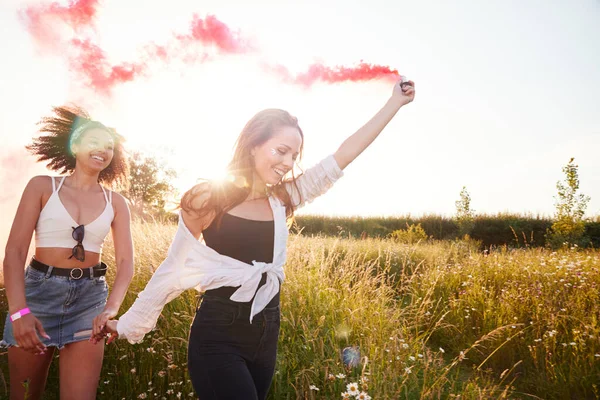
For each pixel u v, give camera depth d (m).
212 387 1.60
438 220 22.98
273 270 1.82
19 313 2.03
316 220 23.27
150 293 1.84
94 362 2.25
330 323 3.51
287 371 2.77
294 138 1.86
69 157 2.50
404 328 3.90
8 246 2.16
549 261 7.18
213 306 1.71
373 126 2.24
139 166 21.89
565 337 4.12
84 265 2.32
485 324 4.55
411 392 2.72
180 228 1.81
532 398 3.48
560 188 15.21
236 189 1.80
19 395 2.28
